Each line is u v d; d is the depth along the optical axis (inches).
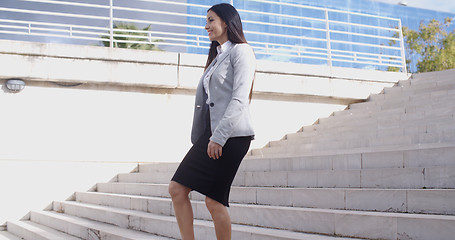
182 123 342.0
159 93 338.0
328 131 315.9
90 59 314.0
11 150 301.4
